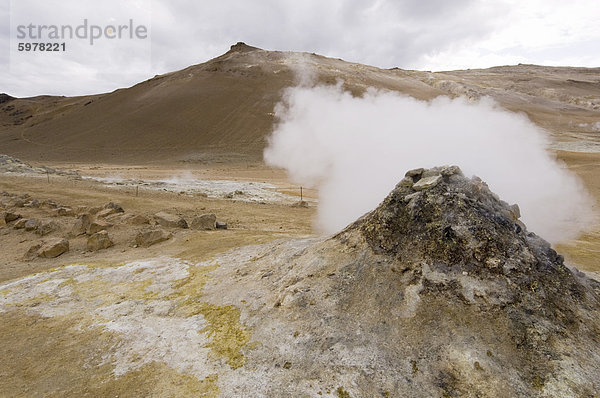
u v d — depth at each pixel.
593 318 6.07
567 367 5.09
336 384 5.19
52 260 11.40
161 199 22.30
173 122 79.38
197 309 7.67
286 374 5.48
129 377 5.71
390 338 5.88
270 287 7.99
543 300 6.05
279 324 6.64
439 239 6.97
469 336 5.61
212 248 11.88
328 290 7.11
